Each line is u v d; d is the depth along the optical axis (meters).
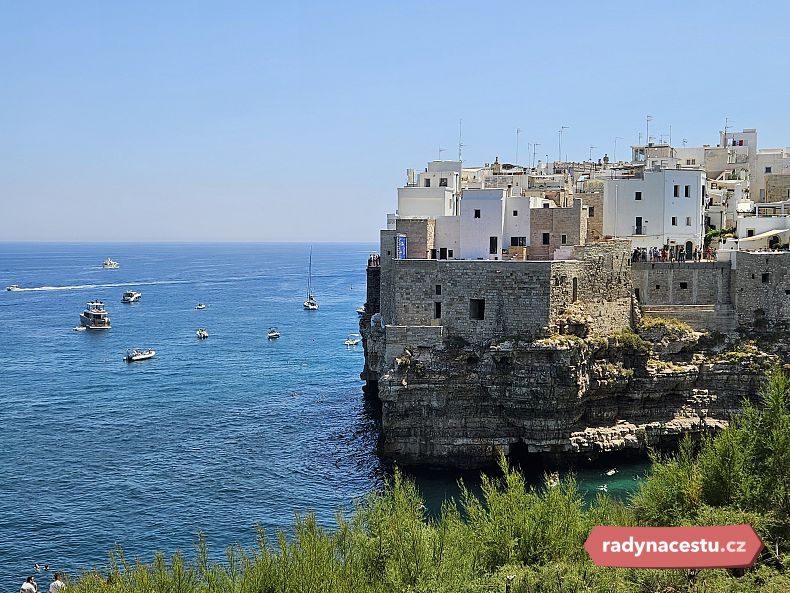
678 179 114.94
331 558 49.19
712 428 91.12
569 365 85.81
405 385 88.19
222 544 73.88
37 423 117.19
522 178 145.25
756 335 94.69
